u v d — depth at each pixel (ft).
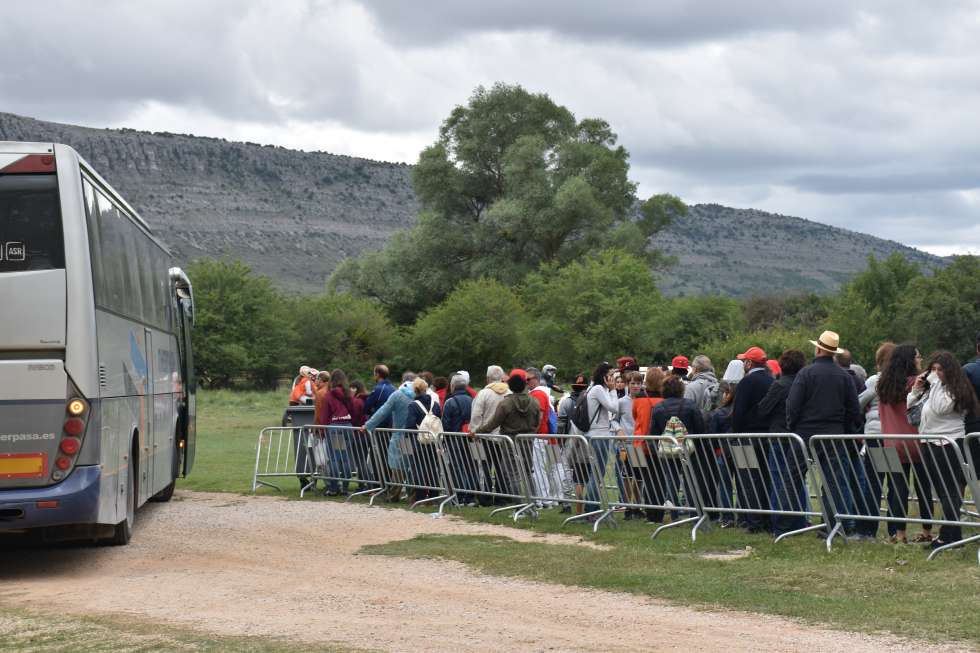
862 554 33.17
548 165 273.95
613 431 47.62
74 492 34.37
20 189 35.22
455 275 276.41
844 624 24.57
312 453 60.49
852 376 36.96
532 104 279.28
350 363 272.31
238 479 71.00
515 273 263.90
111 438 37.52
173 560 38.58
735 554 35.35
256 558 38.50
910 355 34.76
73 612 28.68
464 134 284.41
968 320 227.81
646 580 30.78
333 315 277.23
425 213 283.79
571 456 44.73
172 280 60.29
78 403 34.68
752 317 404.36
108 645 23.62
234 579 33.91
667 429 40.60
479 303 243.81
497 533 43.06
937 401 32.99
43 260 34.99
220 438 112.88
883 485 34.71
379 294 295.07
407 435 53.83
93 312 35.35
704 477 39.91
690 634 24.18
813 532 38.29
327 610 28.17
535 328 215.92
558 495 45.73
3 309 34.53
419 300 286.25
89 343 35.04
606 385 47.60
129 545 42.45
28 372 34.47
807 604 26.68
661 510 42.65
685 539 38.78
